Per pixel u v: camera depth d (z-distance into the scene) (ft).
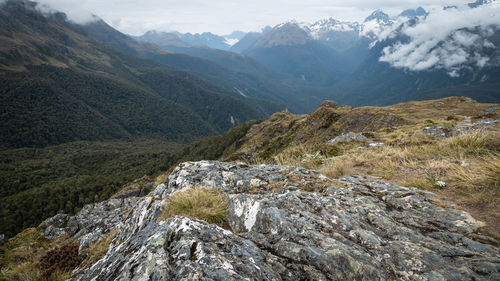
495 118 67.77
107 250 20.53
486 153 24.85
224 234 12.43
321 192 19.03
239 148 417.08
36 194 415.03
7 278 28.55
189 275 8.80
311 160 35.88
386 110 230.27
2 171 584.40
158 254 10.22
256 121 568.41
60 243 54.90
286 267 10.65
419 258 10.84
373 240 12.35
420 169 24.66
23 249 57.31
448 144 30.91
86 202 398.62
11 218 352.69
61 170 647.97
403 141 43.75
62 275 25.26
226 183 21.97
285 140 296.51
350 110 262.67
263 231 13.85
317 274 10.09
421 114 203.51
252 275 9.50
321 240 11.85
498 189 16.51
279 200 16.43
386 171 26.22
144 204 20.53
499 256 10.41
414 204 16.67
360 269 10.00
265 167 25.67
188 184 22.00
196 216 15.65
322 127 257.14
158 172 550.77
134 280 9.29
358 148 45.09
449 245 11.71
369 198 17.98
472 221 13.66
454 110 199.82
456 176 20.34
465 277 9.53
